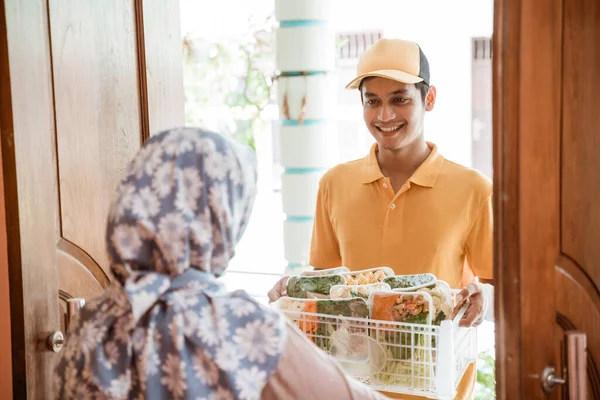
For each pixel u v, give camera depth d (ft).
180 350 3.82
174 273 3.99
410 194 7.50
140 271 4.02
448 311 5.86
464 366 6.15
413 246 7.45
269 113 20.77
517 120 4.78
